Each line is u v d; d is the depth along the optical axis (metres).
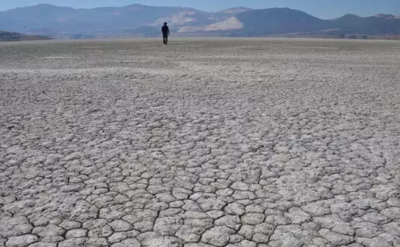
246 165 5.54
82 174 5.20
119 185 4.86
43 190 4.70
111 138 6.79
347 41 51.81
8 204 4.34
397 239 3.69
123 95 10.80
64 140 6.65
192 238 3.70
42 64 19.45
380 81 13.64
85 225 3.92
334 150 6.19
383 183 4.94
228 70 16.83
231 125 7.66
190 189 4.76
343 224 3.96
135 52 28.27
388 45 39.91
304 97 10.59
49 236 3.71
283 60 21.70
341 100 10.17
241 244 3.61
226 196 4.57
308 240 3.68
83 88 11.98
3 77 14.38
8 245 3.56
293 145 6.43
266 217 4.09
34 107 9.20
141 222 3.98
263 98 10.43
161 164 5.57
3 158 5.77
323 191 4.71
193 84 12.87
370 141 6.65
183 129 7.37
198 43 43.06
